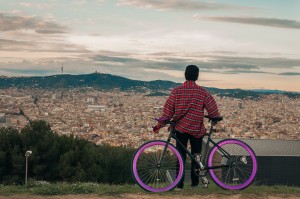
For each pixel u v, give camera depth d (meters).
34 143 30.84
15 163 28.23
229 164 7.84
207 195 7.57
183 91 7.66
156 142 7.76
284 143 34.06
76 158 30.12
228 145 7.98
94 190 8.05
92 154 30.02
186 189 8.01
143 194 7.61
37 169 28.66
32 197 7.62
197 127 7.71
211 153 7.89
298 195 7.84
